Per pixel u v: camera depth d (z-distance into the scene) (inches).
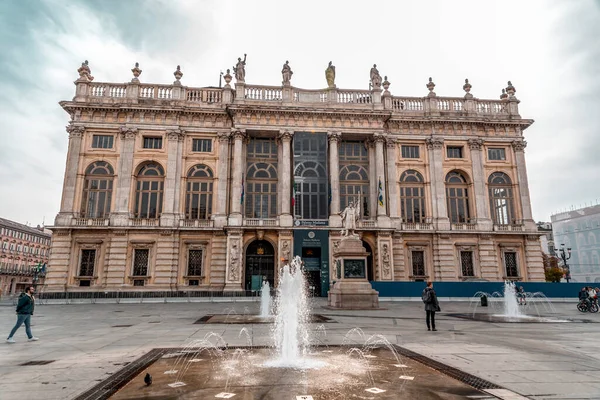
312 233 1464.1
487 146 1702.8
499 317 787.4
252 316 793.6
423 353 384.8
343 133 1588.3
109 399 236.1
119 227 1424.7
